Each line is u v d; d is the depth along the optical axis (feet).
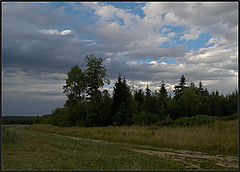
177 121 90.79
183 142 49.55
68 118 167.02
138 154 38.60
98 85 157.99
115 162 30.40
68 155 34.45
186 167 30.01
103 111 153.28
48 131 114.83
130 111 136.46
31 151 37.81
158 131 65.36
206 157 37.09
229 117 87.61
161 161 32.73
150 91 219.20
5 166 26.89
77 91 162.71
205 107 193.98
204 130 56.08
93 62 159.12
